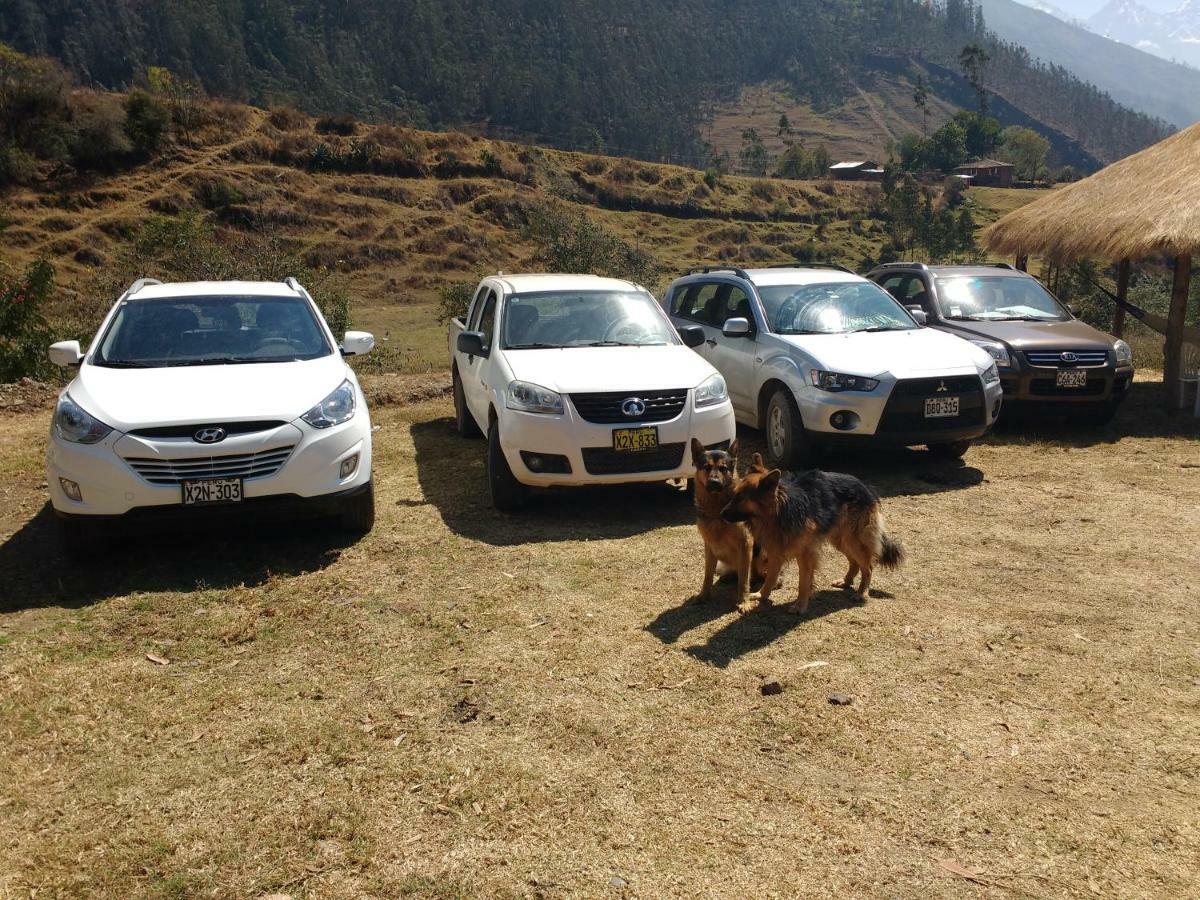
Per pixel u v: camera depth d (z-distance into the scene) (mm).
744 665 4125
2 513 6555
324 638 4441
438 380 12477
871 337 8234
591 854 2820
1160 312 21312
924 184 140500
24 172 58906
